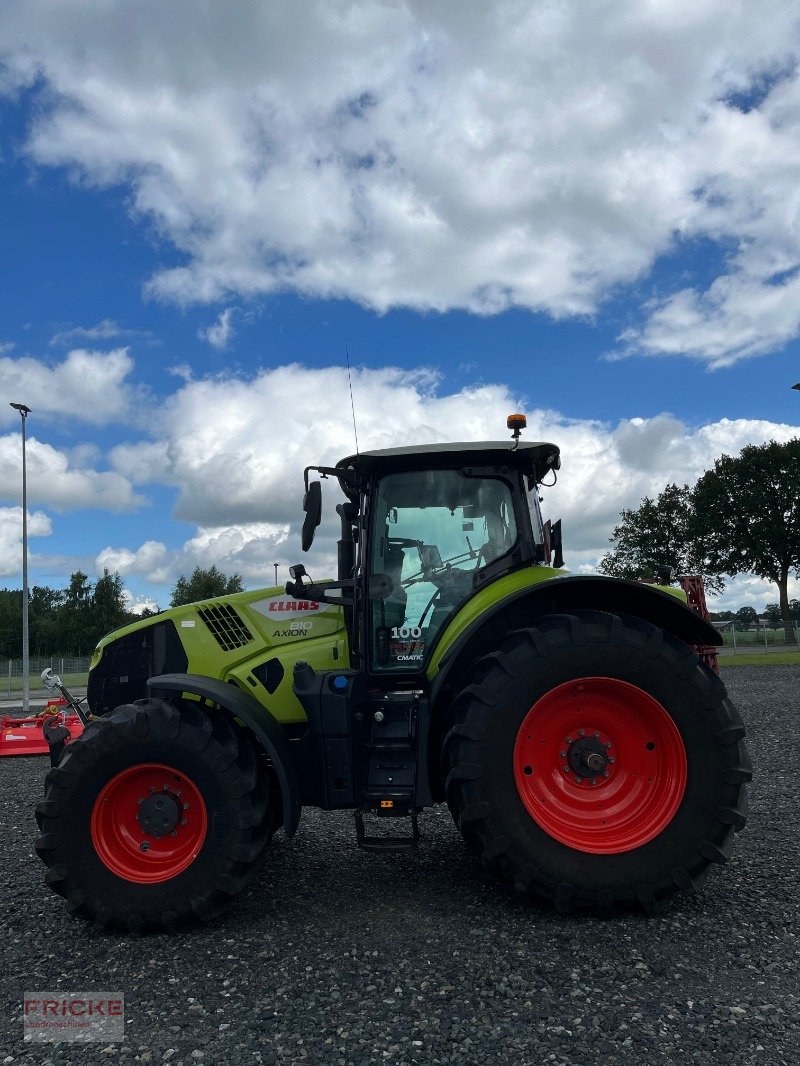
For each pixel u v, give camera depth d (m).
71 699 4.59
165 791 3.57
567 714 3.58
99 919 3.43
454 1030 2.46
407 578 4.14
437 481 4.23
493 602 3.93
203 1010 2.68
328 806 3.73
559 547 4.65
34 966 3.15
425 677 4.05
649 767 3.56
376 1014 2.59
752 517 42.69
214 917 3.55
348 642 4.17
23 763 9.35
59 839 3.47
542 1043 2.37
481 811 3.42
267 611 4.32
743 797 3.49
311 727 3.78
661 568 4.98
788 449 42.19
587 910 3.44
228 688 3.75
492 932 3.27
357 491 4.30
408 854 4.62
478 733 3.48
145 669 4.35
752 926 3.24
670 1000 2.61
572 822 3.49
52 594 84.31
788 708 11.42
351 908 3.68
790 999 2.59
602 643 3.52
